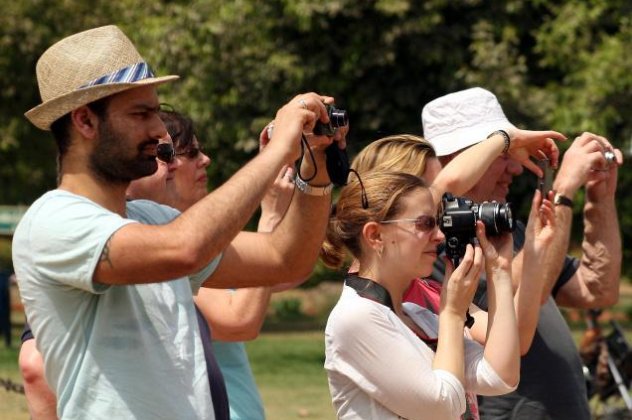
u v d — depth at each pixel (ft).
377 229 22.17
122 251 18.12
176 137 27.89
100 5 141.18
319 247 22.03
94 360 19.02
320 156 21.50
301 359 98.37
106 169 19.53
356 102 99.71
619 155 30.12
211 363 21.45
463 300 21.94
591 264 31.71
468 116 30.45
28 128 141.79
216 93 102.68
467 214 22.29
